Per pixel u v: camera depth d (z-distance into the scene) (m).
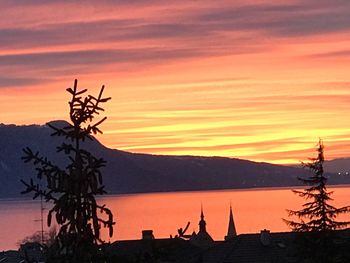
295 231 51.09
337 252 49.31
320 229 50.12
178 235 22.00
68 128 21.25
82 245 21.11
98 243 21.42
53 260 21.19
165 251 21.61
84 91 21.31
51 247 21.34
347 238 50.38
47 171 21.09
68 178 20.98
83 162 21.19
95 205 21.12
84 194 21.08
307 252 49.84
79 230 21.09
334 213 50.62
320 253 49.34
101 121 21.38
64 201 21.03
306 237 50.12
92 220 21.08
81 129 21.25
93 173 21.09
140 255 21.58
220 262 91.69
